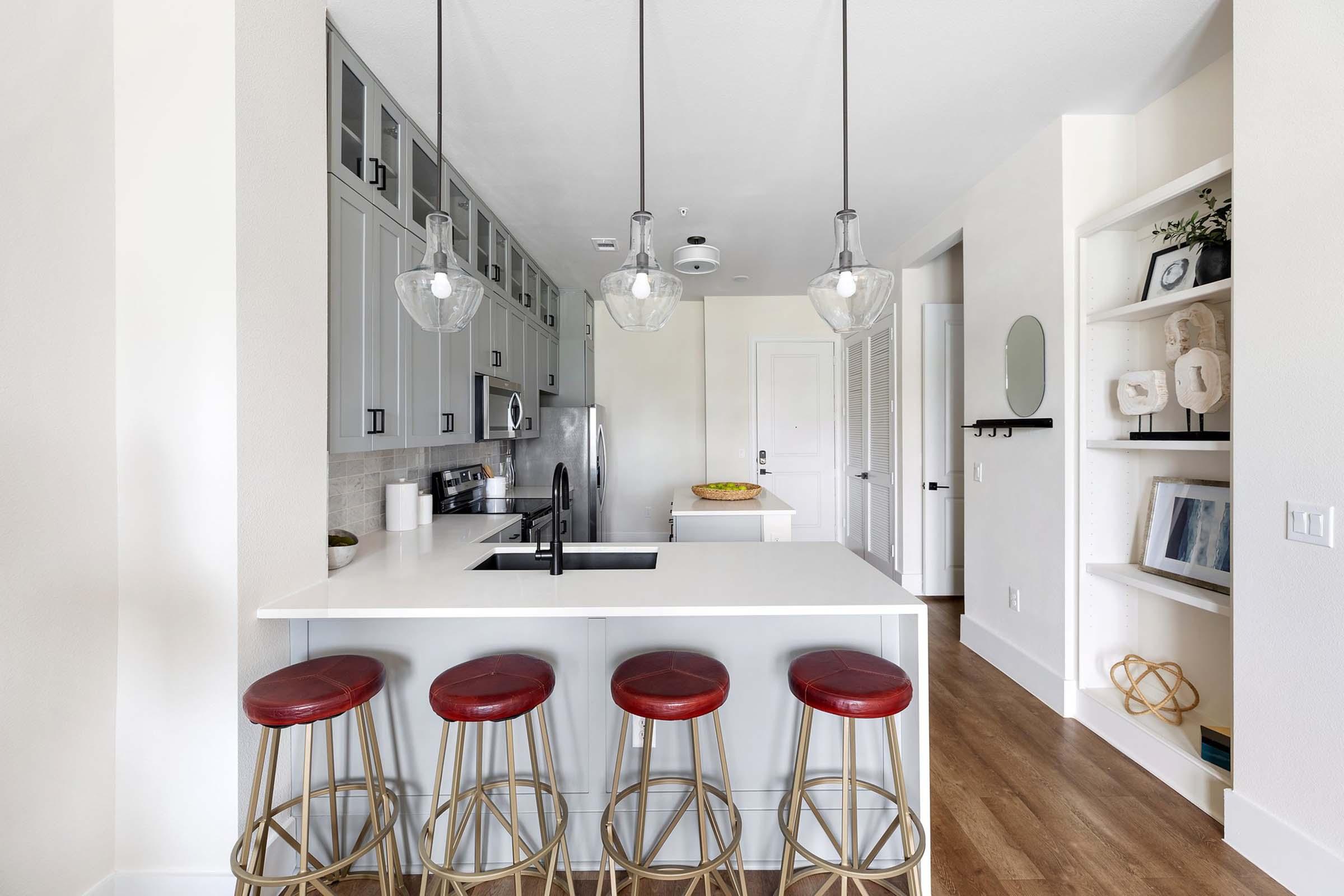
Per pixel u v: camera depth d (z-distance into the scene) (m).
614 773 1.62
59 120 1.35
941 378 4.37
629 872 1.55
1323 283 1.52
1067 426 2.57
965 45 2.06
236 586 1.50
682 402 5.89
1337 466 1.49
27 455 1.29
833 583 1.78
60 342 1.36
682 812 1.66
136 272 1.50
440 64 1.74
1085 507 2.54
